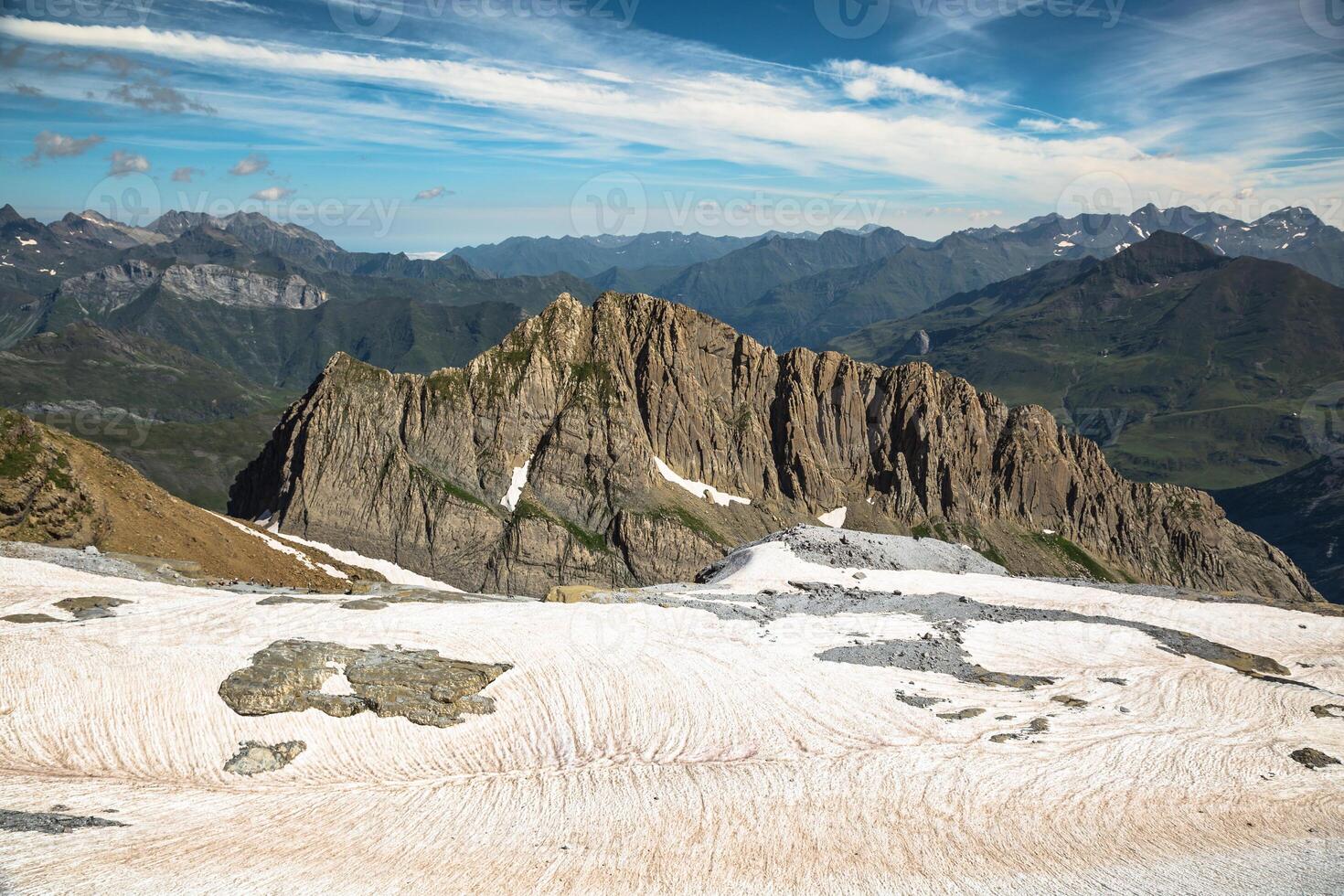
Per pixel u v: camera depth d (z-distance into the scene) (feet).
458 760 172.55
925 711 196.54
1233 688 219.41
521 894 122.31
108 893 114.11
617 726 184.96
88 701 172.45
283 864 128.77
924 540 386.73
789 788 159.22
